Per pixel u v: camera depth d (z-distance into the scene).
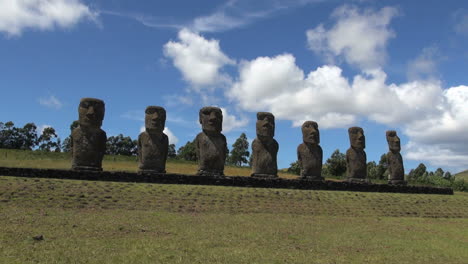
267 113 27.34
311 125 28.94
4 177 19.11
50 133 67.69
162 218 15.39
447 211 23.61
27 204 15.72
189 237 12.88
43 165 39.06
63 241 11.57
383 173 52.03
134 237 12.51
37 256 10.15
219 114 25.61
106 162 46.00
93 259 10.18
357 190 27.11
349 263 11.10
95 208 16.19
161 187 20.28
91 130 23.31
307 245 12.86
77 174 20.77
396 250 12.92
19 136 67.31
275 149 27.28
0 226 12.65
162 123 24.62
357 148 31.33
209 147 25.03
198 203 18.38
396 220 19.39
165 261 10.34
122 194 18.22
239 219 16.38
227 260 10.70
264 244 12.60
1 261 9.62
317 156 28.72
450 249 13.45
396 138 33.56
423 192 30.17
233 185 23.42
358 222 17.94
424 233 16.27
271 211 18.69
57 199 16.62
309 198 21.84
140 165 24.16
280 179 24.61
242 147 62.84
